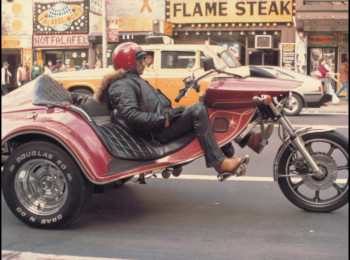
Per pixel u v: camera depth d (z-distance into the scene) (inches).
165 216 207.5
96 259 158.1
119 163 192.5
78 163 183.8
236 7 1058.7
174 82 499.5
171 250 169.6
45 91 210.2
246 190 248.2
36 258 158.7
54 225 189.2
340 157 326.3
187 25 1081.4
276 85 197.3
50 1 1113.4
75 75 515.5
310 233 185.9
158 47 507.8
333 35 1023.0
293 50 1014.4
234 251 168.7
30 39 1126.4
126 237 182.5
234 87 197.3
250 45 1065.5
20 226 194.4
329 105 814.5
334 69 1029.2
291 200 211.8
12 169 189.9
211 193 243.1
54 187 191.8
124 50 201.6
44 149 186.9
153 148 201.2
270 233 186.1
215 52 498.6
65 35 1111.6
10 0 1123.9
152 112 199.8
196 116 195.8
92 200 231.5
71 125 189.2
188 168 303.9
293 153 209.8
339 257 162.9
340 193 208.1
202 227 193.5
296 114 633.6
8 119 195.9
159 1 1088.8
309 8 914.1
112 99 198.2
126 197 236.8
